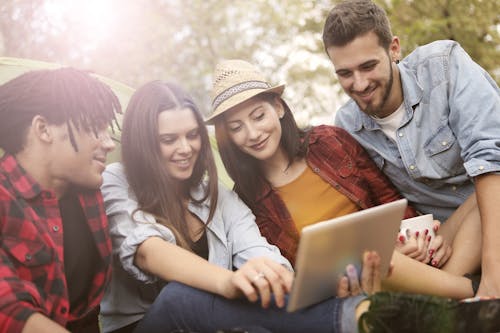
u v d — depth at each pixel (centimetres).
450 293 172
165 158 178
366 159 216
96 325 165
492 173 180
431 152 207
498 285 167
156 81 183
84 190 161
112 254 169
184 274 146
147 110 176
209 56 629
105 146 156
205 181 193
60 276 145
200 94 632
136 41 579
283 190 206
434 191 213
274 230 203
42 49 502
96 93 156
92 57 549
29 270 140
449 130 205
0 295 127
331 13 198
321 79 578
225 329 127
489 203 178
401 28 434
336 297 131
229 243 184
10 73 233
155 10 601
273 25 583
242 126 198
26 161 148
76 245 159
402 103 209
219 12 620
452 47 210
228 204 191
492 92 196
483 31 431
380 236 133
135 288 177
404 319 120
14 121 147
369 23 194
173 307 142
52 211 149
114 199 174
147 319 144
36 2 488
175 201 179
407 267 166
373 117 212
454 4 427
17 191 143
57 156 149
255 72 205
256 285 130
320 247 118
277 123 200
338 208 205
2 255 134
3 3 478
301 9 526
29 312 126
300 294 122
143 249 158
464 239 190
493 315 121
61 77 152
